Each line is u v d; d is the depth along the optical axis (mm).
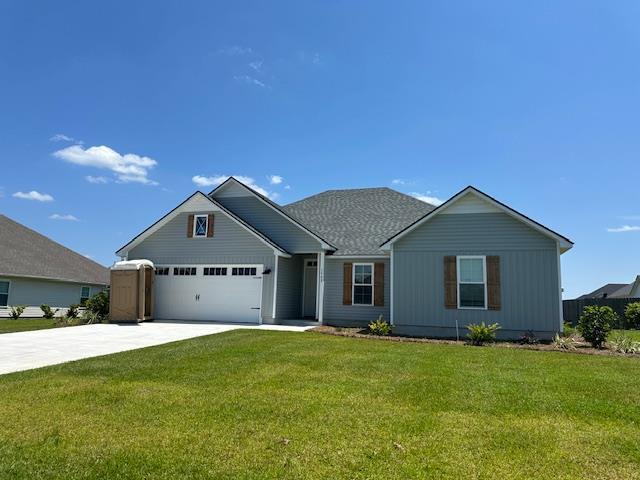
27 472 4277
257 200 21531
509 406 6625
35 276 26094
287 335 14555
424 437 5297
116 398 6832
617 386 7883
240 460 4602
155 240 21359
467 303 16359
